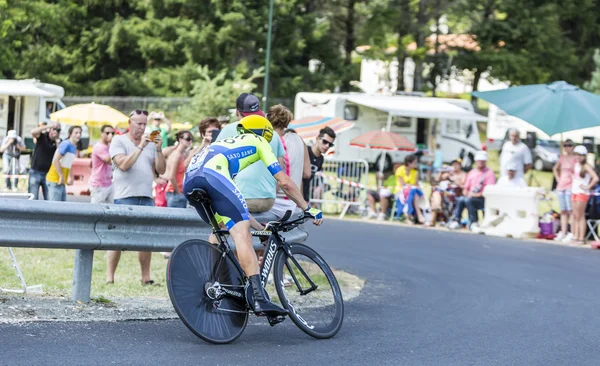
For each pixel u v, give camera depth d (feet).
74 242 30.04
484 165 77.71
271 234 29.27
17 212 28.68
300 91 175.63
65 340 26.25
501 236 74.02
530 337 32.24
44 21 168.76
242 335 29.50
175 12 181.57
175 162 45.34
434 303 39.78
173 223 32.60
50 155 64.18
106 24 180.55
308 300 30.07
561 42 185.68
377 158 135.95
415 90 183.93
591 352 30.12
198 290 27.40
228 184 27.50
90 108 103.30
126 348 26.03
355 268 51.52
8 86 120.88
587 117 72.33
